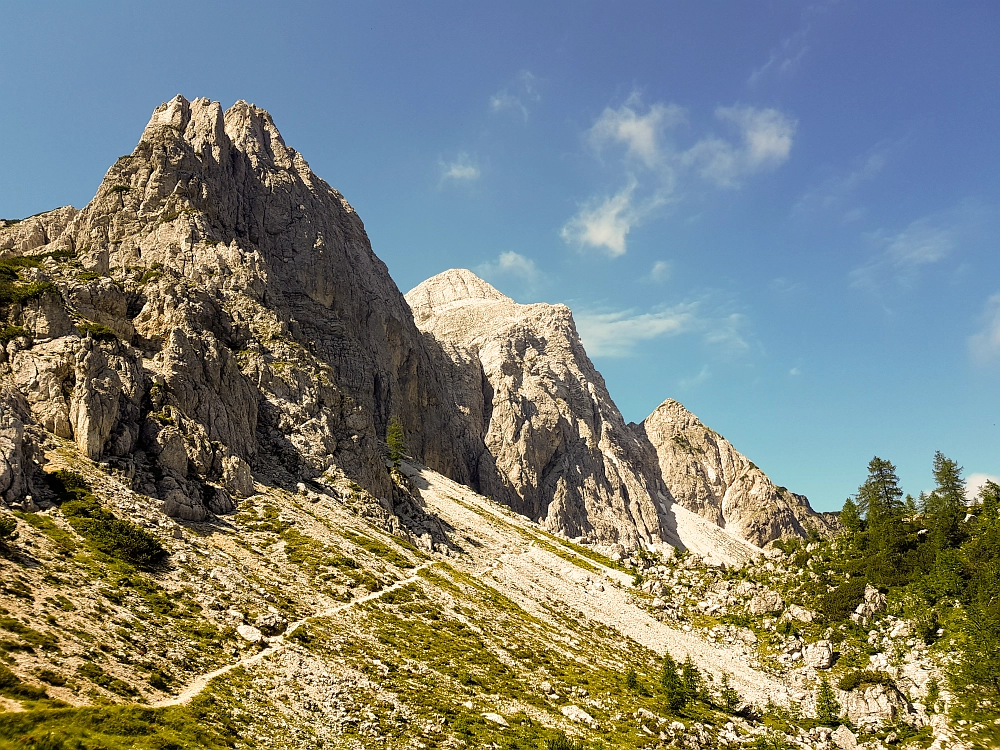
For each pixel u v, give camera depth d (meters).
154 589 84.25
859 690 125.81
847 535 186.25
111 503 97.75
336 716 73.75
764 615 161.00
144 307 147.62
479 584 146.25
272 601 96.94
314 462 157.50
